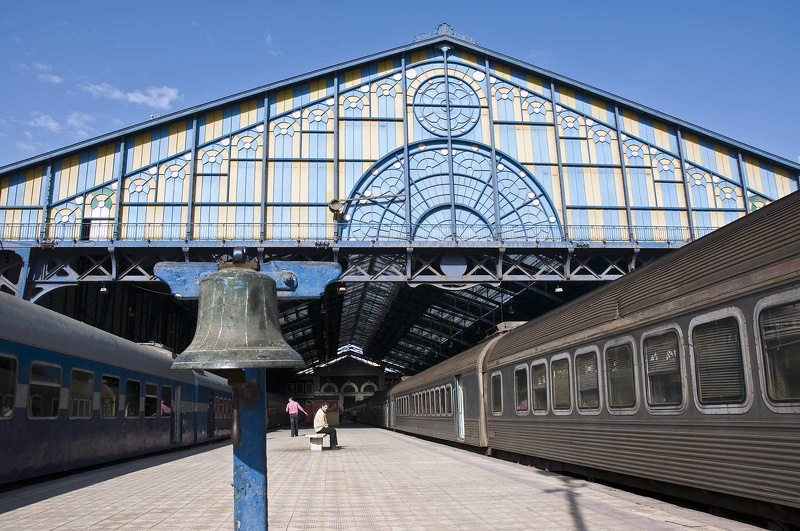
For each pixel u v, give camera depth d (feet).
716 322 25.25
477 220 106.32
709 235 28.30
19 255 93.56
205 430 84.79
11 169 99.55
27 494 35.63
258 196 103.71
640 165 111.86
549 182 109.19
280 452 67.21
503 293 140.15
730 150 115.03
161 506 31.14
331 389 334.85
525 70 113.09
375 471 46.19
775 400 21.85
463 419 67.67
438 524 25.71
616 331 33.73
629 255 105.60
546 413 43.96
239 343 12.62
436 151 108.88
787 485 21.12
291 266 15.60
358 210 104.53
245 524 13.70
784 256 21.84
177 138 104.83
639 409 31.12
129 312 120.37
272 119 107.14
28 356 38.34
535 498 31.86
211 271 15.72
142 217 101.35
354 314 198.90
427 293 148.97
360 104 109.40
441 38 111.86
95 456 48.26
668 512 27.32
